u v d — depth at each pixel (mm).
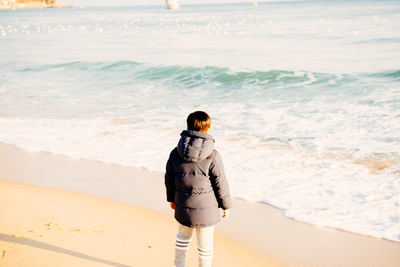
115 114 12477
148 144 9234
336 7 109438
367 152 8227
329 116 11156
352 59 21859
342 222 5223
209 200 3025
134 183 6781
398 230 4938
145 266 3688
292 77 16797
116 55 28250
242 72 17469
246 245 4586
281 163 7777
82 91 16703
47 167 7727
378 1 140750
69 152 8742
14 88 17641
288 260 4230
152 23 72250
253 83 16656
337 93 13977
